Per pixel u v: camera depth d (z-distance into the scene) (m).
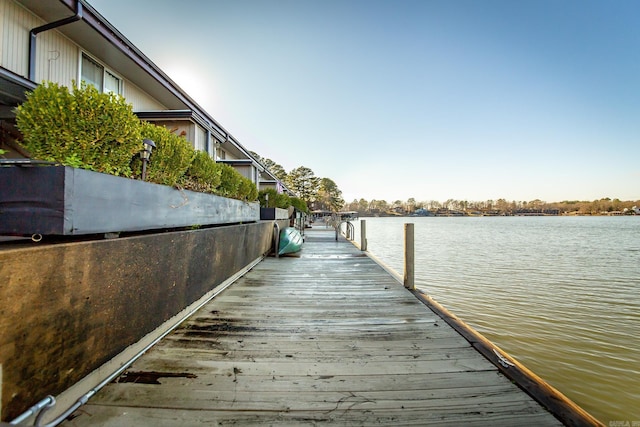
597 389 3.57
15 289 0.98
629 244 20.48
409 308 3.06
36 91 1.65
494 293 7.84
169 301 2.20
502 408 1.43
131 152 2.03
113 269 1.53
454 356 1.99
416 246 19.41
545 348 4.69
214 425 1.28
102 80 5.95
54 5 4.45
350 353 2.02
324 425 1.30
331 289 3.80
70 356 1.25
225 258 3.63
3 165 1.32
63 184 1.29
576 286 8.62
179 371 1.72
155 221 2.11
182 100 7.67
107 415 1.30
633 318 6.00
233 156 13.40
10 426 0.72
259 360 1.89
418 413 1.39
